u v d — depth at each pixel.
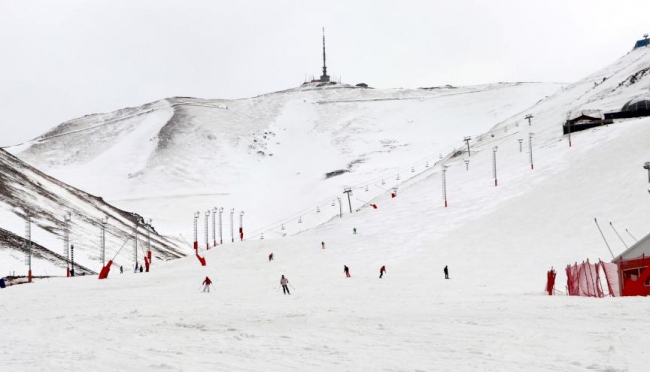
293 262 78.62
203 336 18.28
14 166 146.00
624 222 64.00
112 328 21.95
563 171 88.25
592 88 182.00
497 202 88.00
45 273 81.94
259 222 195.00
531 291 38.81
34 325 24.31
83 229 123.06
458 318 21.80
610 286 31.98
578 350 13.17
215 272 73.31
